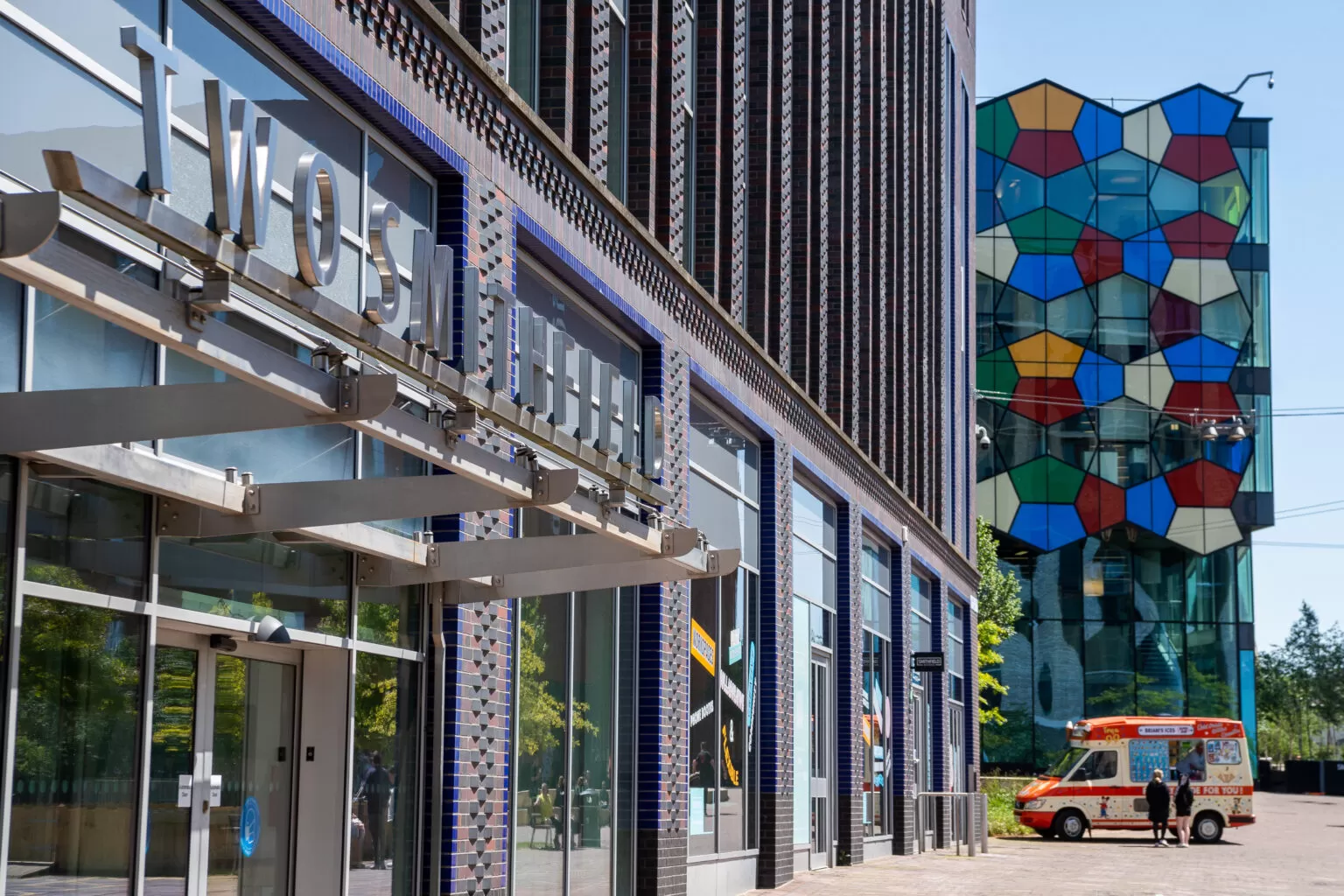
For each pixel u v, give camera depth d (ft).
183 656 30.99
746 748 69.41
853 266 92.17
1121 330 221.05
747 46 70.64
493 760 41.60
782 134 75.10
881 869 87.15
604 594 52.75
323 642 34.58
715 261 63.41
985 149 224.74
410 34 36.83
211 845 31.99
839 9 90.27
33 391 23.61
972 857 103.40
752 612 70.95
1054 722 217.36
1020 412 221.05
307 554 34.24
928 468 122.83
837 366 88.89
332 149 34.91
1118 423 220.23
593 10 49.85
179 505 29.45
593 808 51.08
